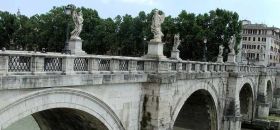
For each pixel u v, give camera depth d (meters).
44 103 17.33
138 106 24.94
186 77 30.61
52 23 79.44
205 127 43.38
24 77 15.73
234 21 70.62
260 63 66.19
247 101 59.78
